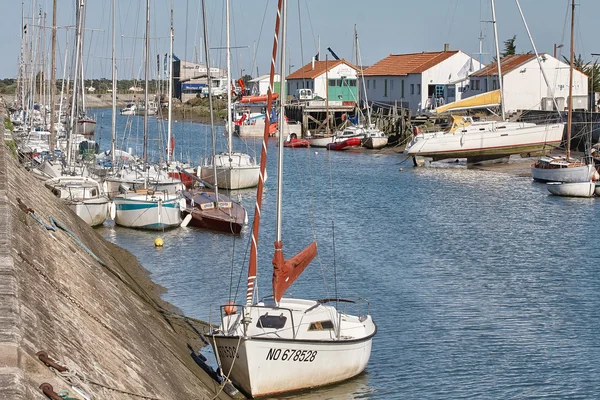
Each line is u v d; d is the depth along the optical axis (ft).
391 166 254.68
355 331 67.77
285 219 152.76
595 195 182.91
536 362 73.87
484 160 251.39
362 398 64.80
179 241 129.18
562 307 91.76
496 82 308.81
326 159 278.87
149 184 155.02
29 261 51.21
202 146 307.17
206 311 87.66
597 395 66.80
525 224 147.84
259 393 62.64
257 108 403.95
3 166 81.10
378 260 116.06
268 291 98.27
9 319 37.40
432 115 313.73
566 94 307.78
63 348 40.29
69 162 156.35
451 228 143.23
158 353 59.57
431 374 70.44
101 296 61.93
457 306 91.61
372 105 375.45
